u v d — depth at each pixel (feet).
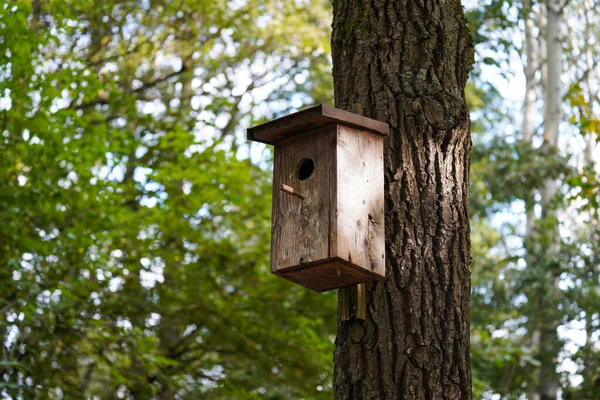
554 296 54.19
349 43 18.92
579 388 54.13
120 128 48.24
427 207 17.67
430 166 17.92
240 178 39.11
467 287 17.52
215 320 42.68
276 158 18.86
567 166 55.57
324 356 40.32
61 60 46.26
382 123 17.92
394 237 17.52
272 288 43.75
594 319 55.06
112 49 49.29
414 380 16.49
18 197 33.47
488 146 59.41
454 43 18.88
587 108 36.81
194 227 42.16
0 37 32.45
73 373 38.52
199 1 47.09
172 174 38.40
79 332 35.32
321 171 18.02
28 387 33.55
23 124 33.37
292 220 18.21
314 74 58.65
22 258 34.12
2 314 33.17
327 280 17.90
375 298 17.19
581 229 62.85
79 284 35.47
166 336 46.50
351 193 17.72
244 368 44.34
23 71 33.01
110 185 35.53
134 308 40.98
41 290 33.47
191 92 53.52
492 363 49.90
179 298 42.47
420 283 17.16
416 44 18.62
